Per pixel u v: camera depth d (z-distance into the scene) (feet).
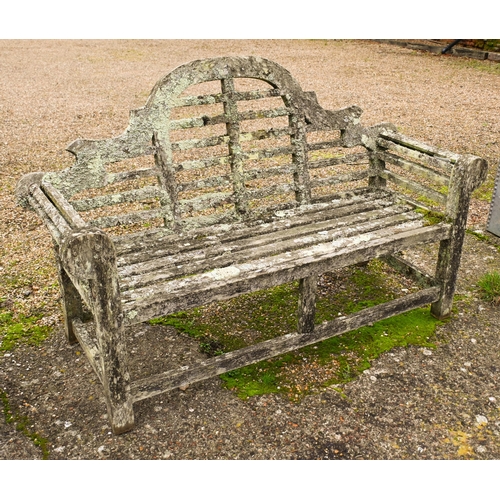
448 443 9.24
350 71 35.88
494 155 21.44
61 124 25.81
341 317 11.09
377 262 14.89
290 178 20.67
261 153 12.28
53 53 42.93
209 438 9.33
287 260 10.00
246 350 10.07
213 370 9.80
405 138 12.57
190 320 12.47
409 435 9.40
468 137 23.48
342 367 10.98
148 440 9.28
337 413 9.86
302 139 12.61
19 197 10.58
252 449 9.11
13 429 9.45
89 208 10.88
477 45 39.91
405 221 11.80
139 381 9.25
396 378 10.70
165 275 9.66
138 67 37.52
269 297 13.39
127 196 11.13
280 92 12.16
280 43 46.70
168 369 10.87
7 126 25.61
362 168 21.07
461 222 11.47
